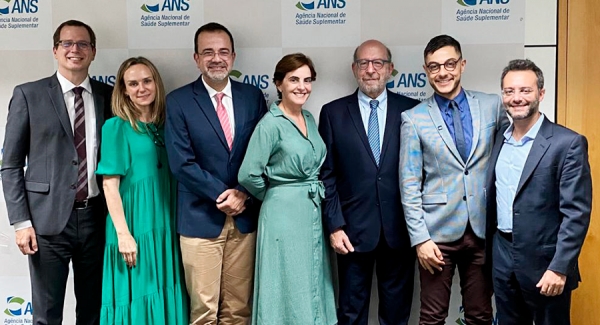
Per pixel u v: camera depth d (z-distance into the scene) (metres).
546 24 2.78
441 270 2.40
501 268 2.23
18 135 2.45
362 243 2.54
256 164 2.39
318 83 2.88
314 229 2.47
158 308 2.54
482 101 2.40
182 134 2.47
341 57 2.85
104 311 2.51
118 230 2.44
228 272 2.63
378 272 2.68
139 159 2.49
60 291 2.56
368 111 2.62
